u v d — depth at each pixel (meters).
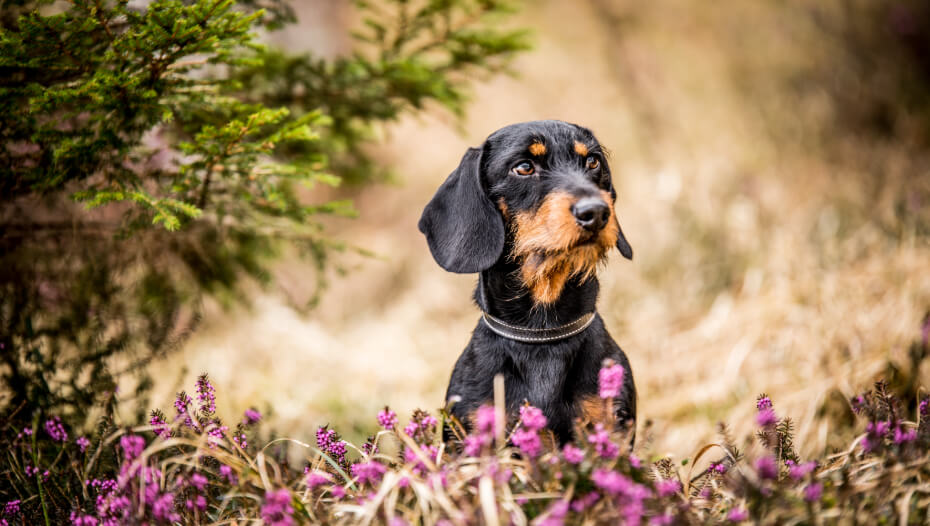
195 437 2.98
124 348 4.34
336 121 4.87
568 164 3.53
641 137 11.27
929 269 5.46
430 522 2.45
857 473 2.78
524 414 2.63
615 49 13.11
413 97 4.66
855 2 12.88
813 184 8.35
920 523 2.48
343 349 7.37
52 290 4.32
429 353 7.15
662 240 7.61
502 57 4.82
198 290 4.86
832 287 5.64
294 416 5.63
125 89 3.33
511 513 2.43
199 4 3.17
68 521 3.09
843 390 4.38
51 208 4.30
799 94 11.48
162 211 3.41
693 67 12.73
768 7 13.51
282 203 3.97
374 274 9.30
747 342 5.63
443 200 3.61
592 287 3.49
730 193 8.13
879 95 10.95
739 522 2.44
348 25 11.60
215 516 2.96
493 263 3.37
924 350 4.30
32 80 3.67
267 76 4.67
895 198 7.11
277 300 7.55
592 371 3.31
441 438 2.99
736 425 4.71
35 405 3.82
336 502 2.75
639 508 2.26
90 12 3.24
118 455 3.17
